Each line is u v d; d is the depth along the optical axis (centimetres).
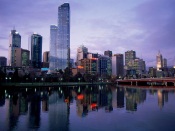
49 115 5988
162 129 4453
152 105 8075
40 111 6706
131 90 19038
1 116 5834
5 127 4609
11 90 17150
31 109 7125
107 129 4459
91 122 5078
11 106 7844
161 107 7525
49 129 4456
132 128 4534
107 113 6306
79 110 6919
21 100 9912
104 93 15038
